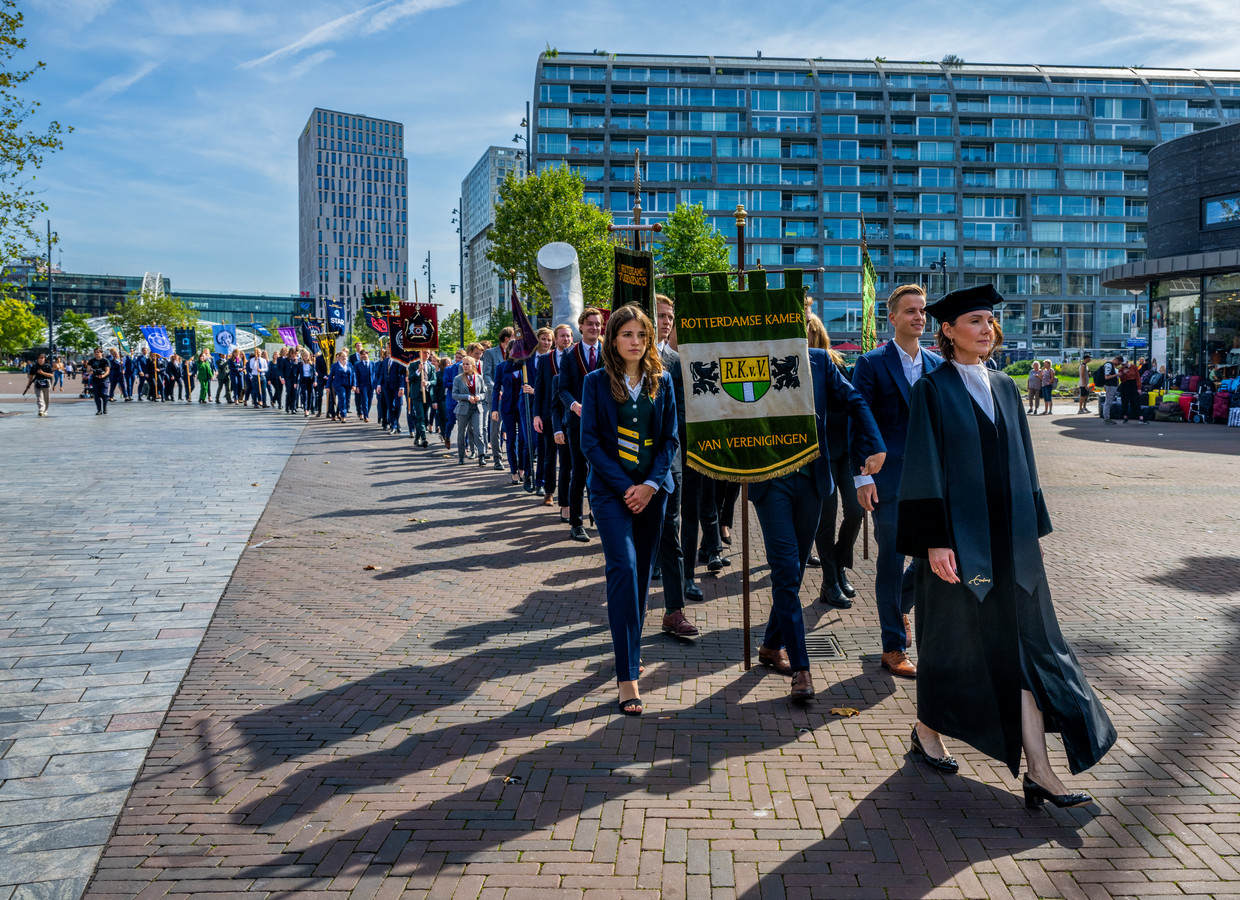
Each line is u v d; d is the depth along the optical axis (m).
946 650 3.03
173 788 3.07
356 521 8.36
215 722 3.63
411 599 5.61
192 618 5.12
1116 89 79.81
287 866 2.58
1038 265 78.12
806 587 5.95
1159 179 26.84
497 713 3.75
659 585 6.08
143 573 6.19
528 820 2.84
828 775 3.17
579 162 74.00
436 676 4.20
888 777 3.15
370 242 185.00
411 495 10.05
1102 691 3.95
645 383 3.99
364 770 3.20
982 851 2.65
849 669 4.32
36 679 4.12
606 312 7.40
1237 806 2.90
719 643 4.77
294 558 6.75
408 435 18.17
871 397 4.41
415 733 3.53
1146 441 17.22
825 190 76.44
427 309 15.64
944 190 77.31
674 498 4.85
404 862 2.60
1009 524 2.93
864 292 7.41
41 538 7.31
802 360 3.99
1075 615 5.20
